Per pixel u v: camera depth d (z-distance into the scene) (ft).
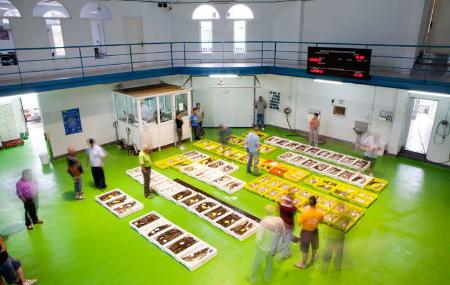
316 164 41.73
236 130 56.90
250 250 26.55
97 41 50.93
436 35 42.65
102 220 30.71
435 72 42.73
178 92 47.01
